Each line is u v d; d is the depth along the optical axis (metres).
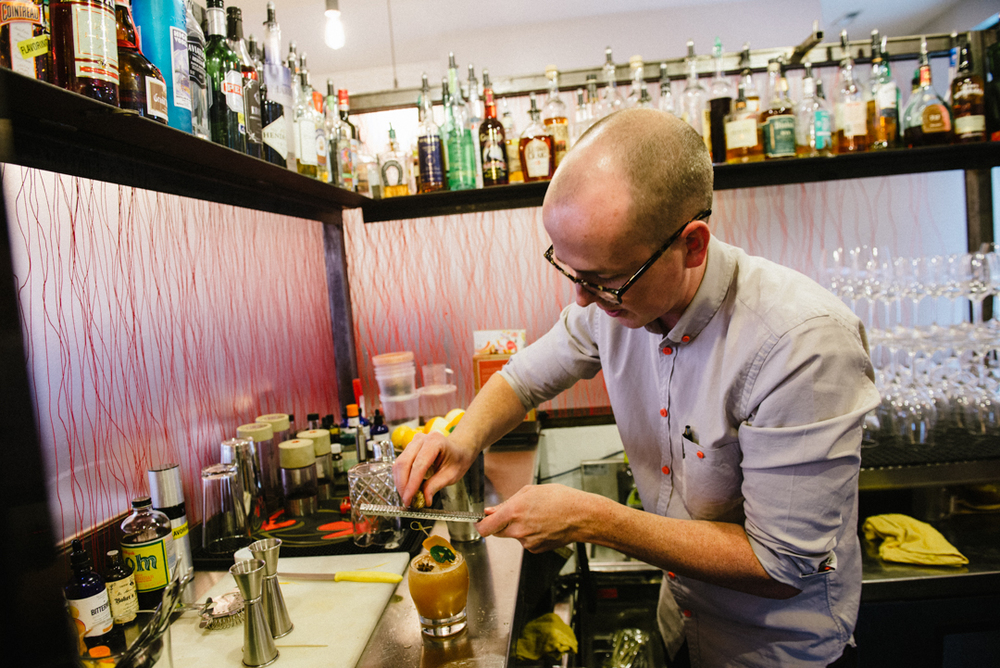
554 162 1.96
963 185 2.20
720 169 1.89
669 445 1.13
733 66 2.04
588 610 1.81
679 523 0.93
